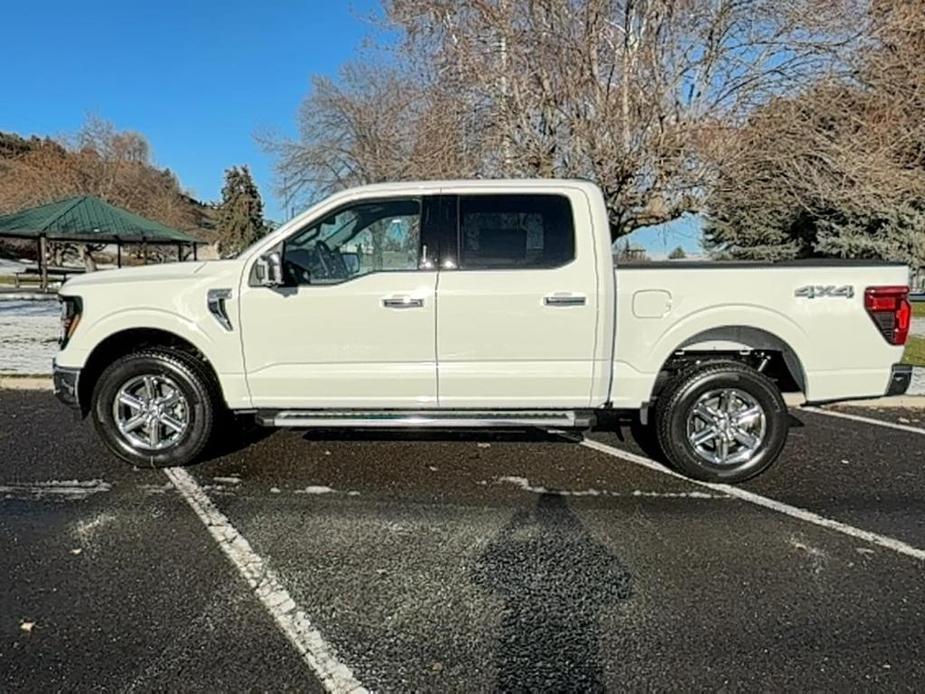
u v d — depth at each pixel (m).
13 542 3.67
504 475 4.84
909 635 2.80
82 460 5.10
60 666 2.57
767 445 4.64
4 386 7.91
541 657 2.66
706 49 10.84
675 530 3.89
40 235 24.70
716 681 2.50
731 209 12.08
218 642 2.74
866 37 11.04
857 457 5.29
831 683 2.48
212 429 4.89
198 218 68.12
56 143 52.91
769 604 3.05
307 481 4.68
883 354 4.52
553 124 10.66
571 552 3.59
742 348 4.77
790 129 10.98
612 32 10.38
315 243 4.58
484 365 4.49
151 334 4.86
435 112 11.21
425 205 4.53
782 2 10.59
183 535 3.78
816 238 20.45
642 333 4.53
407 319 4.46
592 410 4.64
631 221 11.81
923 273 20.64
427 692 2.45
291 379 4.57
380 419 4.61
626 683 2.49
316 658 2.64
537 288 4.41
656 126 10.33
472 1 10.42
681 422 4.66
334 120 27.08
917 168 12.71
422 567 3.42
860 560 3.50
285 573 3.34
